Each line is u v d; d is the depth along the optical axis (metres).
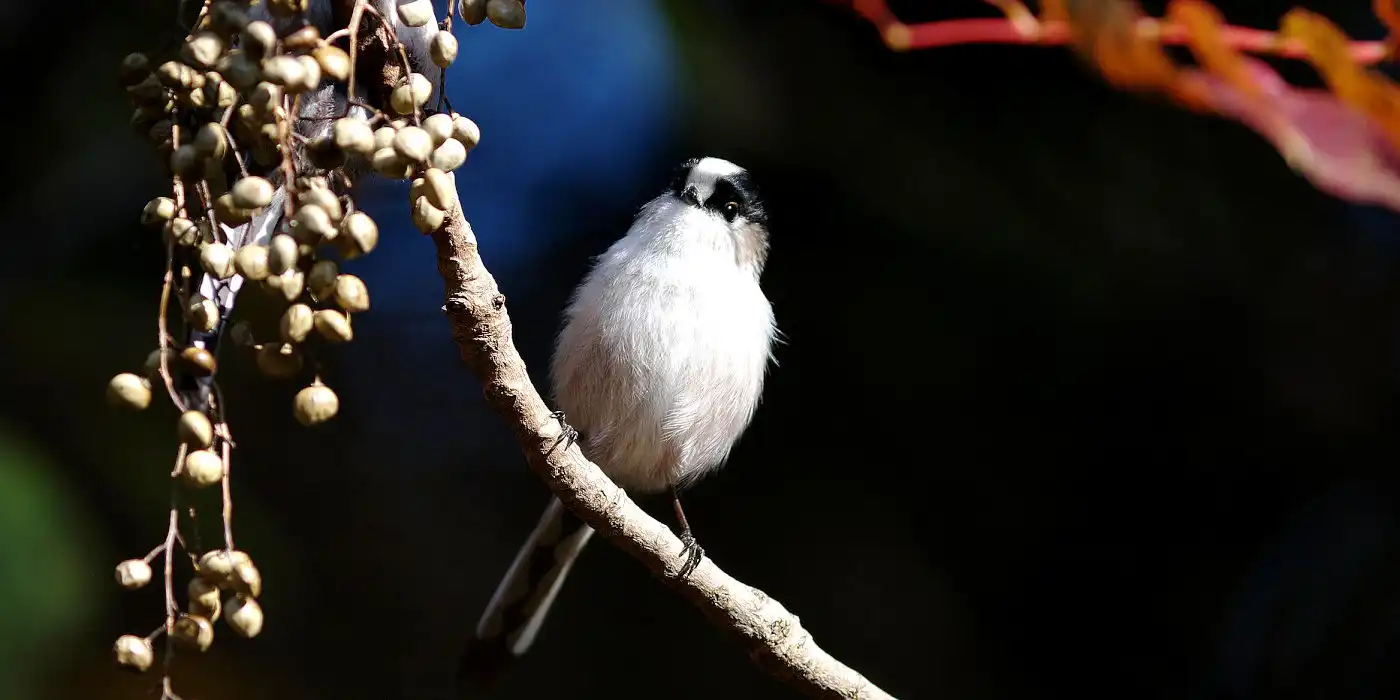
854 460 10.41
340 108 4.29
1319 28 2.31
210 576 3.76
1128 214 9.80
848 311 10.20
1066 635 10.17
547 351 10.78
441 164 3.80
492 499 11.04
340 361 10.97
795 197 10.07
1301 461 10.00
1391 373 9.84
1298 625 9.79
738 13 9.80
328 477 10.59
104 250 9.66
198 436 3.71
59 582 8.12
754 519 10.55
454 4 4.17
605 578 11.00
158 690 3.86
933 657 10.22
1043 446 10.22
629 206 10.74
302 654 9.92
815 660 6.05
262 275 3.60
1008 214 9.81
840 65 9.80
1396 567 9.59
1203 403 10.00
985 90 9.82
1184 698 9.96
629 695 10.68
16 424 8.66
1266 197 9.80
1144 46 2.29
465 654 8.49
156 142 3.84
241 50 3.58
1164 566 10.14
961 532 10.34
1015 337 10.02
